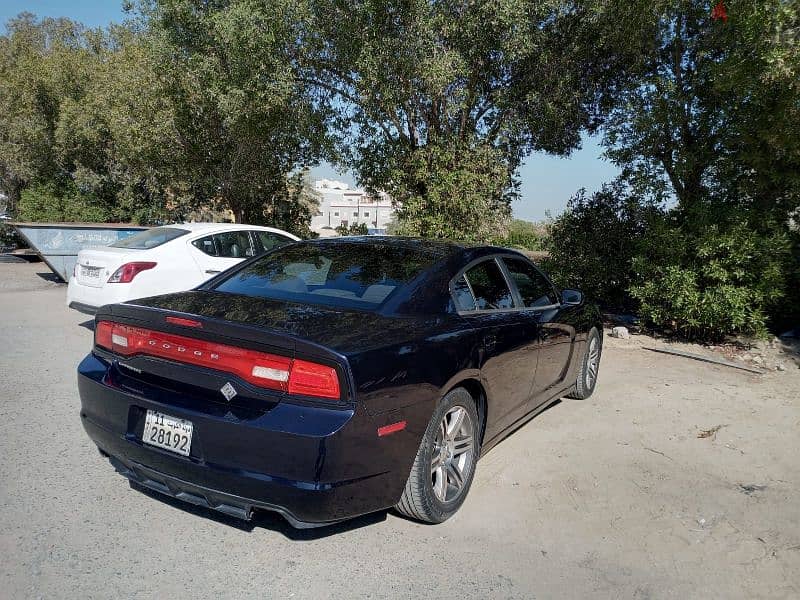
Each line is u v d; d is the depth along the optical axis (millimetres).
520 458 4160
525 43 9258
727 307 7461
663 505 3559
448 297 3484
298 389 2553
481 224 9750
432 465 3123
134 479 3012
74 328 7957
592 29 9922
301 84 10125
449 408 3154
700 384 6254
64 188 20359
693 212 7875
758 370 6910
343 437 2510
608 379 6383
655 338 8445
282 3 8680
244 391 2613
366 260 3701
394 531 3131
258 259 3982
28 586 2496
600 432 4738
